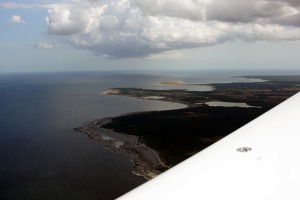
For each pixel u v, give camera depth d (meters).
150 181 2.48
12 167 45.38
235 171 2.45
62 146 56.22
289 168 2.43
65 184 38.28
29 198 34.78
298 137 3.32
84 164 45.34
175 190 2.18
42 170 43.66
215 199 1.99
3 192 36.47
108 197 34.34
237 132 3.96
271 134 3.56
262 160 2.67
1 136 66.25
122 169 42.53
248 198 1.97
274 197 1.96
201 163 2.77
